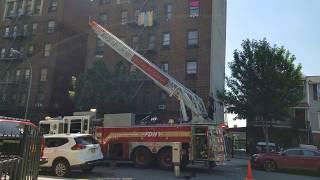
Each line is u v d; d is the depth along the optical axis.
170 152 16.88
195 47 38.03
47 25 47.50
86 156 14.15
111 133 18.55
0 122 9.80
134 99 37.34
